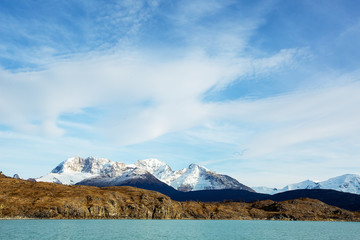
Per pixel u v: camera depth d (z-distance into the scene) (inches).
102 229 7628.0
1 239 5374.0
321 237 7258.9
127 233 6988.2
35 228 7185.0
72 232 6673.2
